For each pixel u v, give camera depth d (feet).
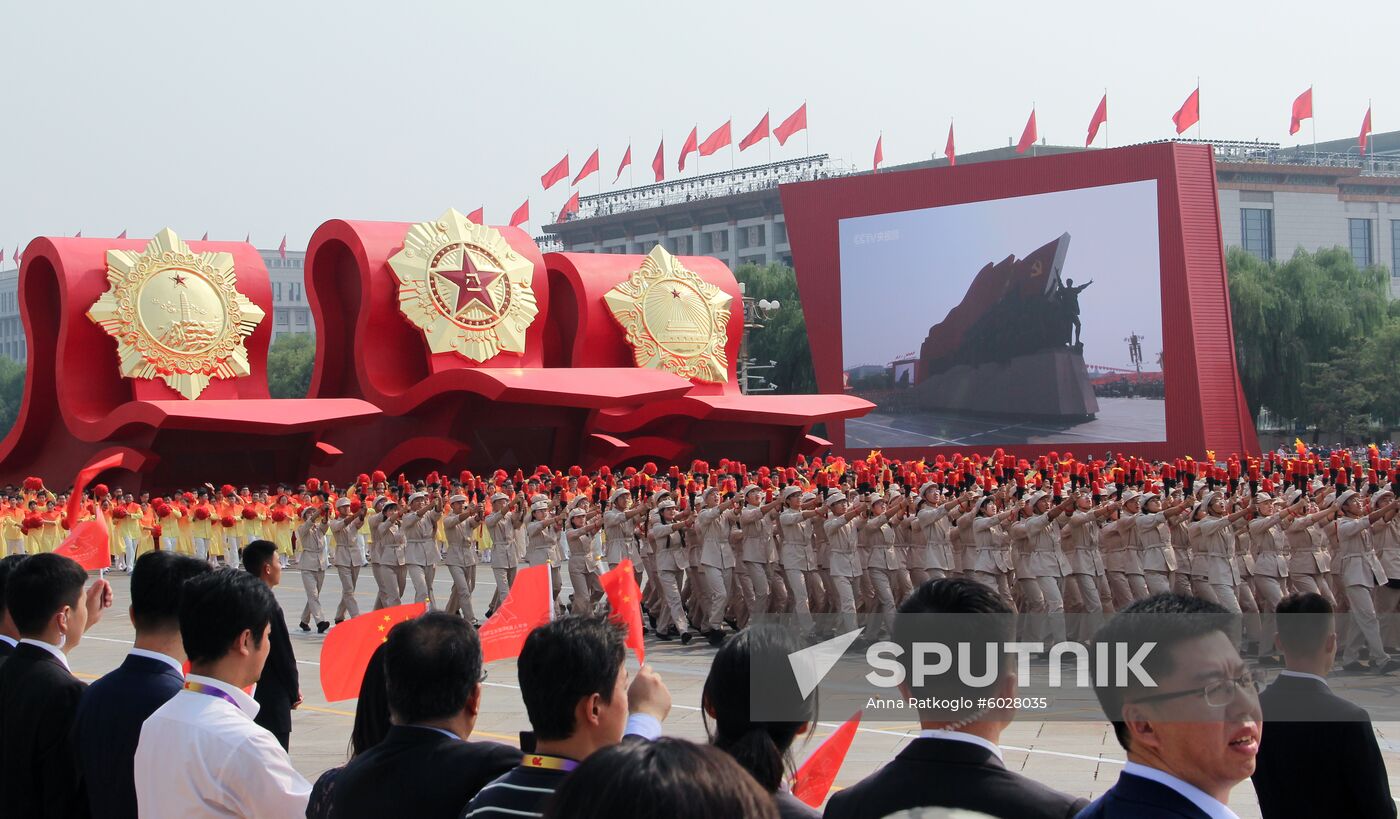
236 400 153.07
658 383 159.12
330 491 124.98
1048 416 169.99
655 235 431.43
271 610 20.62
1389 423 243.19
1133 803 14.10
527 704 16.56
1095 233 167.53
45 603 22.59
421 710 18.16
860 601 71.82
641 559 76.74
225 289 158.61
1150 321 164.45
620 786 9.57
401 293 157.89
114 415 148.87
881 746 43.32
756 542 70.90
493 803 15.80
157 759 19.26
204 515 124.67
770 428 182.29
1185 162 164.76
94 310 151.53
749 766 16.76
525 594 28.19
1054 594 64.44
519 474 112.37
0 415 459.32
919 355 178.60
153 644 21.95
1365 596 58.95
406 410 157.69
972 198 175.32
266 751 19.19
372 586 114.11
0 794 22.02
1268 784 19.84
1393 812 19.48
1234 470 65.51
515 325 162.71
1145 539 66.13
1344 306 233.55
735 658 17.25
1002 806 15.43
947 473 76.84
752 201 399.03
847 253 183.21
